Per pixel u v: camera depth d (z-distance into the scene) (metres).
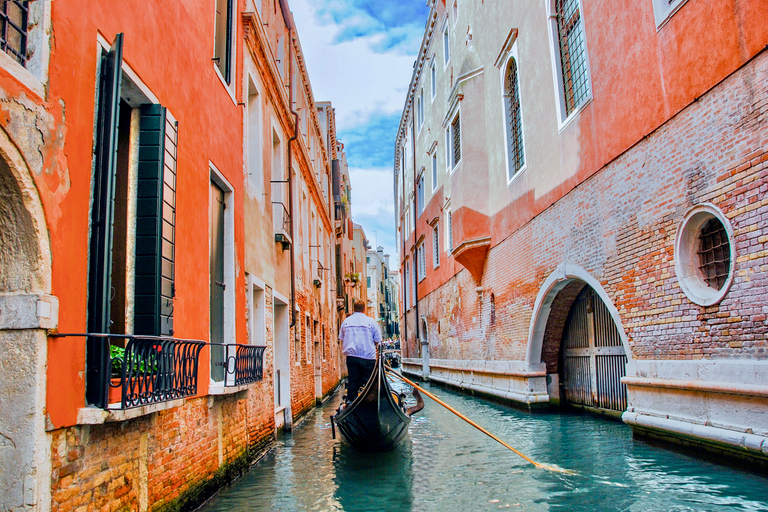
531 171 11.13
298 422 11.07
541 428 9.30
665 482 5.43
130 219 4.07
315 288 15.95
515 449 7.25
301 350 12.38
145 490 3.92
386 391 7.67
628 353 7.62
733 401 5.63
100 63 3.54
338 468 6.82
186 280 4.91
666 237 6.70
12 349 2.80
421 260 26.47
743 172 5.42
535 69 10.78
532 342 11.31
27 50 2.91
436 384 22.28
